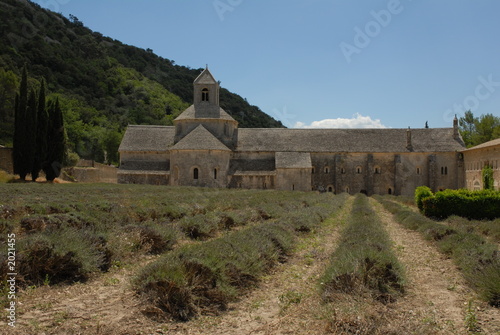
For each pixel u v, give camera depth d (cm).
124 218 1889
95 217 1734
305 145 6556
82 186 4238
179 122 6372
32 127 4762
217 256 1072
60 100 10081
